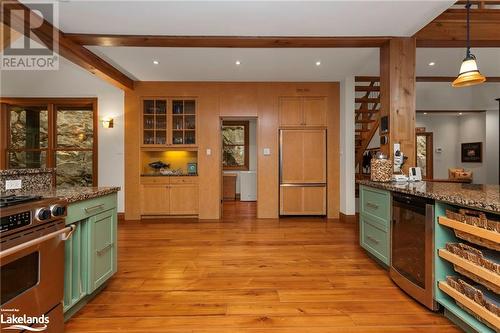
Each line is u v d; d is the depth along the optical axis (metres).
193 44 3.24
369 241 3.07
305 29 2.96
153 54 3.81
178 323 1.92
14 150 5.37
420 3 2.45
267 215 5.28
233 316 2.00
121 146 5.19
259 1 2.42
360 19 2.76
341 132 5.18
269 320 1.95
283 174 5.28
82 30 2.98
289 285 2.50
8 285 1.34
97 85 5.19
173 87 5.14
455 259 1.79
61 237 1.69
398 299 2.25
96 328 1.86
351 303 2.18
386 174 3.03
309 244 3.71
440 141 8.94
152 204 5.15
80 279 2.04
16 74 5.19
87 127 5.43
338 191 5.25
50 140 5.32
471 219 1.68
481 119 8.09
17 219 1.37
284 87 5.22
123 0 2.40
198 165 5.20
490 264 1.54
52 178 2.43
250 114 5.22
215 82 5.18
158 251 3.45
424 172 9.05
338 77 4.95
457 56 4.04
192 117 5.33
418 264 2.15
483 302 1.60
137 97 5.11
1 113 5.25
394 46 3.18
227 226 4.72
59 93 5.20
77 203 1.94
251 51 3.72
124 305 2.15
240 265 2.98
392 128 3.21
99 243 2.24
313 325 1.89
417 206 2.15
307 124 5.25
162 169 5.57
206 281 2.59
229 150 7.93
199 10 2.58
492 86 7.18
